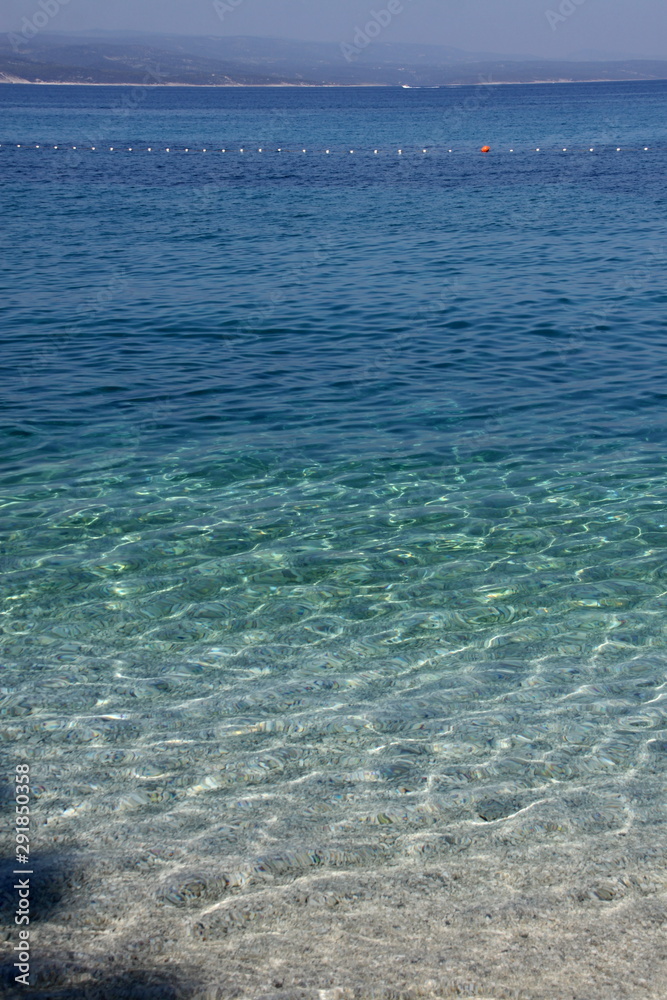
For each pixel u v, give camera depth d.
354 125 99.44
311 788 4.46
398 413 11.83
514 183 41.91
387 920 3.31
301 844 3.90
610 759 4.72
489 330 16.08
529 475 9.73
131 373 13.59
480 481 9.59
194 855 3.81
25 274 21.14
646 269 21.33
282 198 36.97
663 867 3.65
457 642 6.38
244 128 94.19
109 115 123.56
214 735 5.08
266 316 17.17
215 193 38.69
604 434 10.98
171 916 3.36
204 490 9.36
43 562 7.70
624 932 3.21
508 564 7.69
